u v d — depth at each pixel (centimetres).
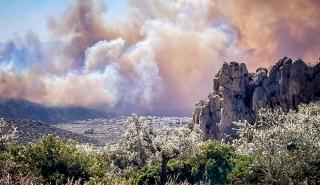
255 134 5147
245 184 4581
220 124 11694
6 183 2662
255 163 4612
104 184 3353
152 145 5925
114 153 6400
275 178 4262
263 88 11944
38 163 3547
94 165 3772
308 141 4544
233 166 4894
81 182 3544
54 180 3400
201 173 4884
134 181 4859
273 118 7288
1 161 3152
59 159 3619
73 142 3916
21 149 3716
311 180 4175
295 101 11544
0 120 5656
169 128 5959
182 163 5025
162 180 4703
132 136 6169
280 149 4541
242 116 11700
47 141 3691
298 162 4250
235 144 7419
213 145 5081
